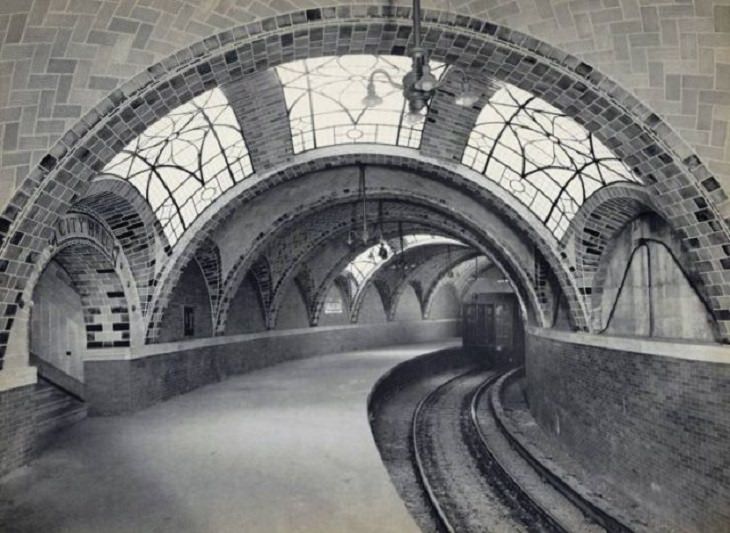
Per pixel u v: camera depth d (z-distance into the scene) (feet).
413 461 38.09
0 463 21.16
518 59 19.61
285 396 39.81
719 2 17.79
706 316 24.00
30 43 16.99
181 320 42.32
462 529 26.58
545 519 26.78
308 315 71.36
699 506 21.75
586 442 33.19
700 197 19.67
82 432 28.76
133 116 18.84
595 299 33.83
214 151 32.42
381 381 51.01
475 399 57.26
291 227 53.06
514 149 31.91
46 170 17.80
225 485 20.36
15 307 19.88
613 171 27.32
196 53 18.11
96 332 33.73
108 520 17.19
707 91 18.54
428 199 43.75
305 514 17.60
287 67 27.27
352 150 36.42
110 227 31.99
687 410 22.44
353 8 18.29
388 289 90.89
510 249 43.19
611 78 18.94
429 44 19.84
